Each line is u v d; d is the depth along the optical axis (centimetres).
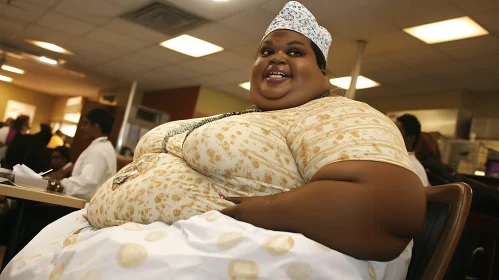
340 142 82
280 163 92
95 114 376
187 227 81
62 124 1498
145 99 1188
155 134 132
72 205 176
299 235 75
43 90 1524
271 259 73
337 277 72
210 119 117
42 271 90
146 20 609
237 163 90
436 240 85
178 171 98
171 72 917
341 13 470
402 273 86
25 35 823
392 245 73
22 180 205
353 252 74
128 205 99
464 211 83
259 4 488
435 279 78
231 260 73
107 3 575
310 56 112
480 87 651
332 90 125
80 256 81
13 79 1415
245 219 82
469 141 612
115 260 75
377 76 677
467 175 401
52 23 714
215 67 810
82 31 729
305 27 112
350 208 73
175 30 633
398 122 291
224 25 577
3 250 347
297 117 96
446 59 556
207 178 94
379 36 516
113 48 804
